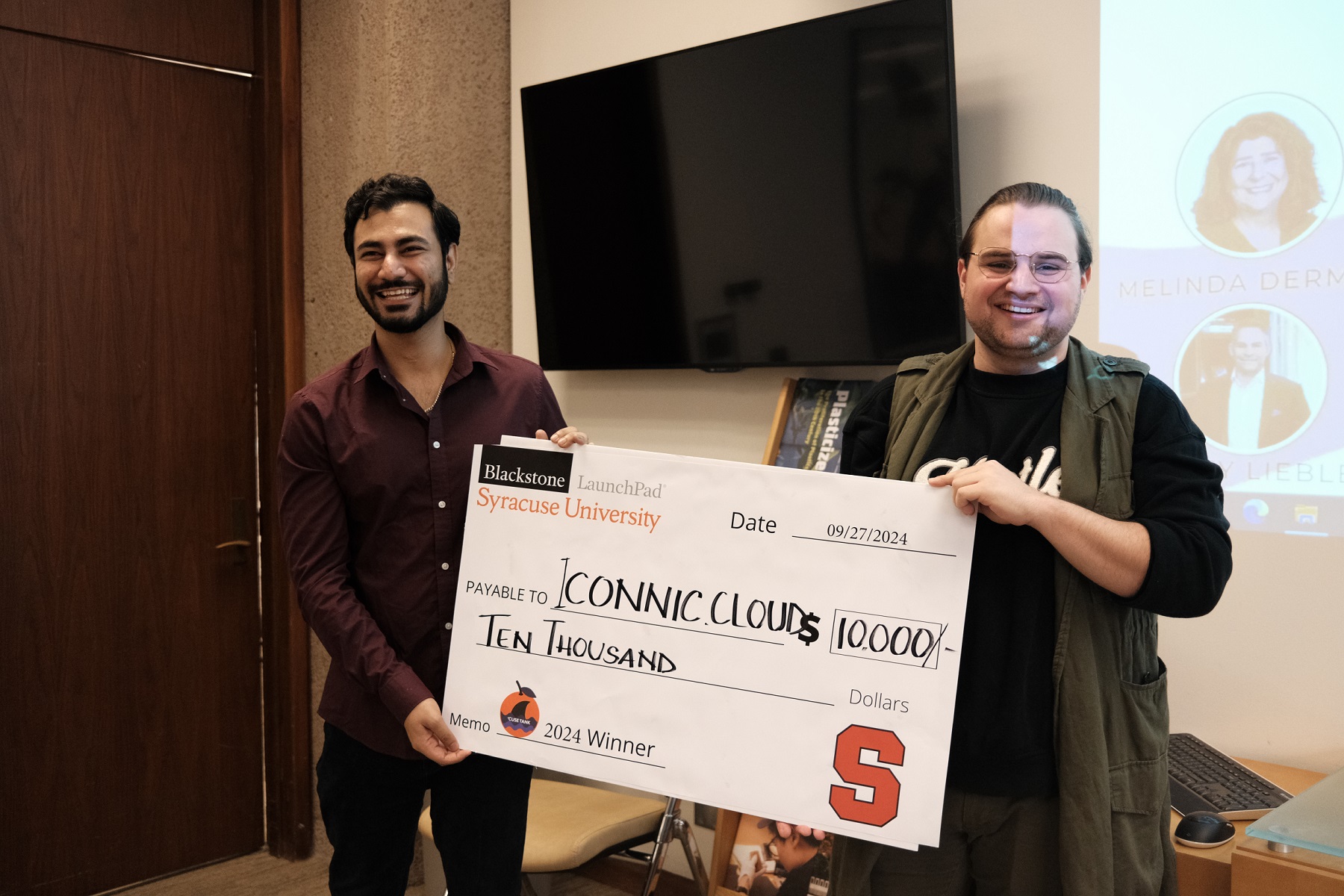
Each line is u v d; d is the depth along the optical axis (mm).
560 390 3086
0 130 2637
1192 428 1294
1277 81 1880
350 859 1801
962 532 1329
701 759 1452
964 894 1397
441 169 2967
